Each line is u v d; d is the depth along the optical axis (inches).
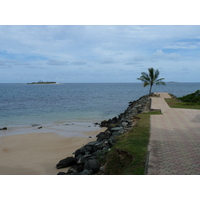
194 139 273.7
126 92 2696.9
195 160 199.6
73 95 2049.7
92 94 2231.8
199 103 728.3
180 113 507.2
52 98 1668.3
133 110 658.2
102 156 273.9
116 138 316.8
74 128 595.5
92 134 522.9
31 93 2416.3
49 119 745.6
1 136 509.0
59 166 299.9
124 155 230.5
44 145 430.9
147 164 190.7
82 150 341.7
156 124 373.1
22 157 356.5
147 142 261.4
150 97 1064.2
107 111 952.9
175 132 312.7
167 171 175.8
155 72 1298.0
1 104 1228.5
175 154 216.1
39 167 307.6
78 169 265.4
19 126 629.9
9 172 290.4
